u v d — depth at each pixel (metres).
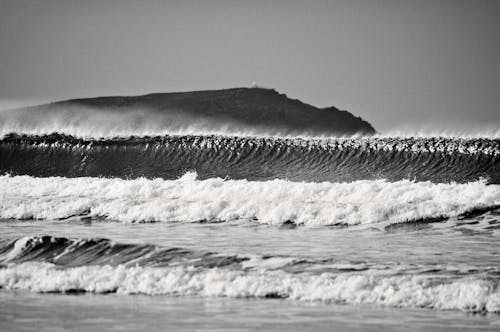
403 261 67.19
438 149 142.12
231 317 49.69
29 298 56.31
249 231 87.44
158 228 90.56
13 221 99.12
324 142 153.75
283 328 46.81
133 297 56.50
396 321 48.50
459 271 62.06
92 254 70.94
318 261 66.62
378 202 98.75
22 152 169.62
